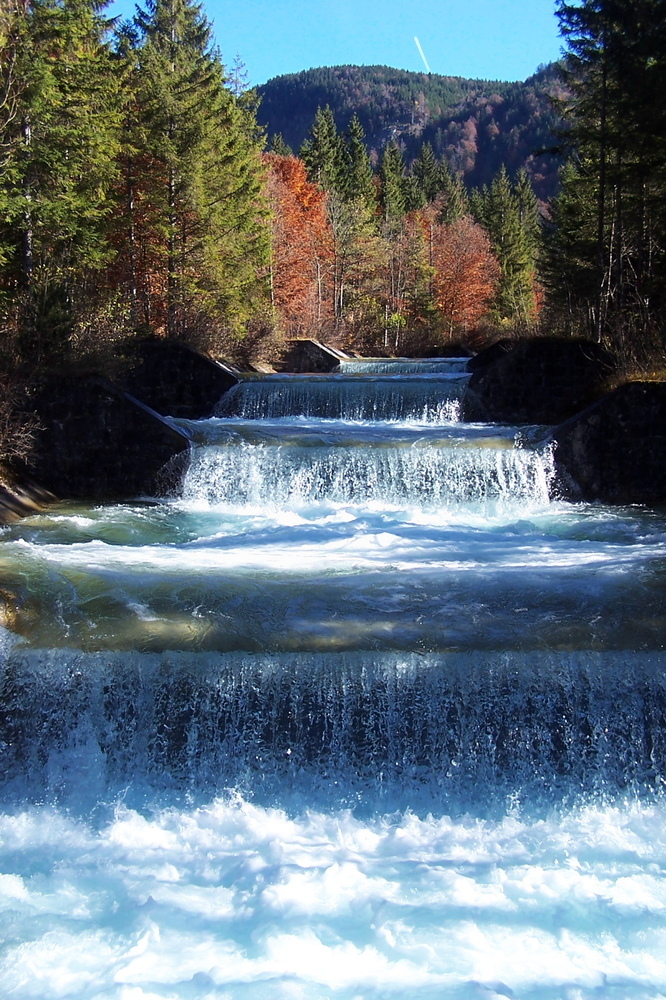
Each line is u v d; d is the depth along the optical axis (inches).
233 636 297.0
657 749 274.2
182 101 1223.5
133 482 598.2
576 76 1192.2
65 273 871.1
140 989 181.5
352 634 299.3
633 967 189.5
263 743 275.1
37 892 219.8
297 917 206.7
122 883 223.5
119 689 278.8
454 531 484.7
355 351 1984.5
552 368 779.4
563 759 274.5
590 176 1213.7
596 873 227.5
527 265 2997.0
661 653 279.3
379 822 258.8
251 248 1443.2
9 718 279.4
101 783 274.5
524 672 276.2
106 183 1041.5
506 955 193.6
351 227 2438.5
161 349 840.9
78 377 599.2
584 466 576.1
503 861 234.7
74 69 937.5
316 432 648.4
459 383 842.2
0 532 479.2
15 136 848.9
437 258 2792.8
